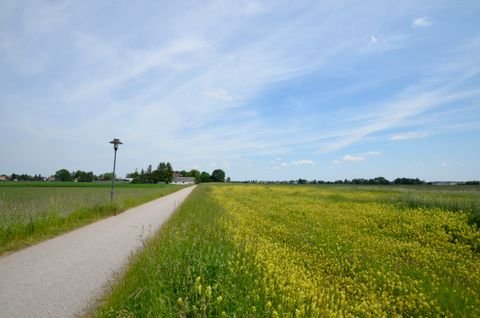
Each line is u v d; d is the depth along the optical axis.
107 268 7.35
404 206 18.72
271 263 6.19
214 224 11.84
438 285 6.60
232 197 31.53
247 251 7.12
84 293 5.79
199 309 4.08
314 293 5.18
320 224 13.70
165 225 13.10
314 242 10.48
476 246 10.29
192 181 166.50
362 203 22.81
